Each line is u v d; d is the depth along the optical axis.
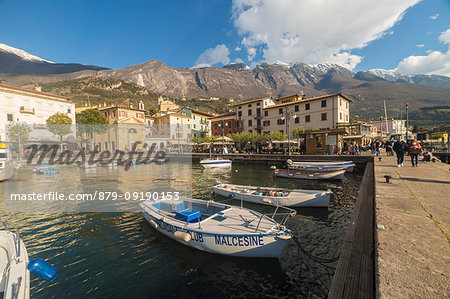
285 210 11.79
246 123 60.41
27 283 4.55
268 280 6.03
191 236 7.42
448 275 2.70
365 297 3.27
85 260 7.13
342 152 31.30
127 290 5.76
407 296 2.34
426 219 4.65
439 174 10.85
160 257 7.21
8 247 5.60
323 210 11.48
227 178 22.72
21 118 42.44
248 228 7.01
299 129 42.53
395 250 3.35
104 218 10.84
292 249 7.48
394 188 7.73
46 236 8.93
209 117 75.62
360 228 5.77
